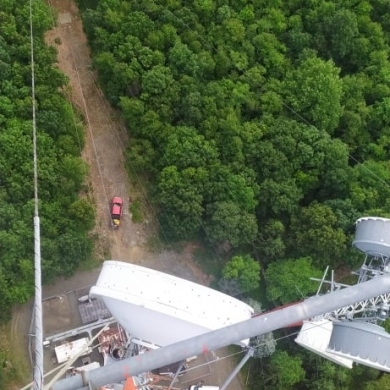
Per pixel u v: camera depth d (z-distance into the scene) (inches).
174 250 2193.7
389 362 1382.9
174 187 2060.8
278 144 2150.6
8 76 2074.3
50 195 2027.6
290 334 2053.4
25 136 2012.8
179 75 2197.3
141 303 1417.3
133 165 2235.5
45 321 2062.0
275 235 2124.8
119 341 2034.9
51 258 1947.6
